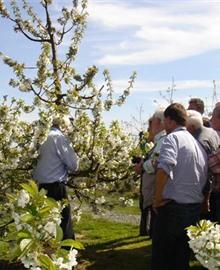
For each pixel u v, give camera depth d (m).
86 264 6.20
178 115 4.57
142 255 6.69
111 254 6.73
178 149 4.39
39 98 6.32
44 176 5.74
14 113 6.09
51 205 2.62
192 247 3.16
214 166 4.88
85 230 8.81
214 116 5.61
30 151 5.84
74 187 6.72
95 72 6.59
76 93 6.41
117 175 6.73
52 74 6.64
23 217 2.53
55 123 5.93
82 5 7.56
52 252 2.60
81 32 7.43
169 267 4.46
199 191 4.49
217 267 3.10
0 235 5.37
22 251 2.47
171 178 4.33
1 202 5.68
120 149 6.64
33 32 7.56
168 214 4.38
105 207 6.85
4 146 5.96
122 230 8.80
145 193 5.68
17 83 6.49
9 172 5.89
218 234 3.11
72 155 5.82
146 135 6.68
